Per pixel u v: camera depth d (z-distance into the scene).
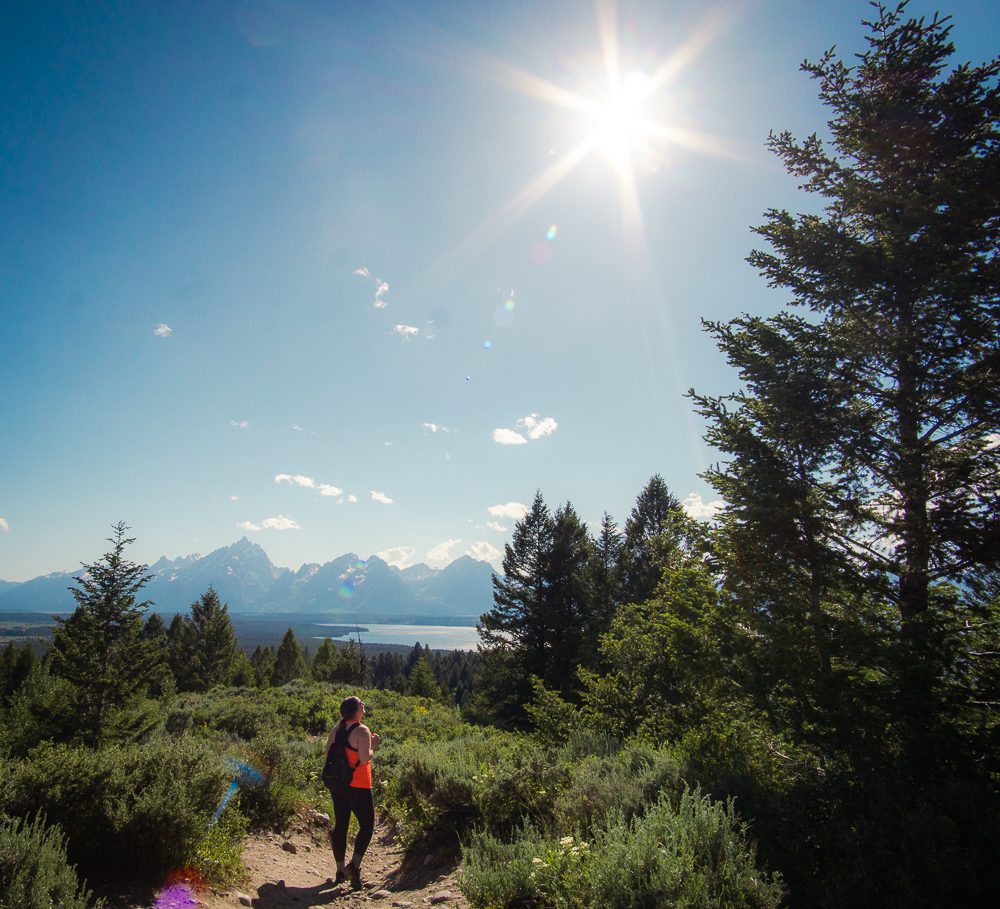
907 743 5.02
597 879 3.42
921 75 7.35
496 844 4.73
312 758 11.80
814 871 3.97
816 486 6.97
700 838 3.70
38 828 3.99
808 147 7.82
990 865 3.69
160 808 4.83
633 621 11.26
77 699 21.67
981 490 6.18
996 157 6.25
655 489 33.09
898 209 7.32
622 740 9.12
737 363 7.54
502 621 27.72
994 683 5.23
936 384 6.51
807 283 7.71
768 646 6.39
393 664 115.75
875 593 6.26
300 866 6.45
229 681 57.41
